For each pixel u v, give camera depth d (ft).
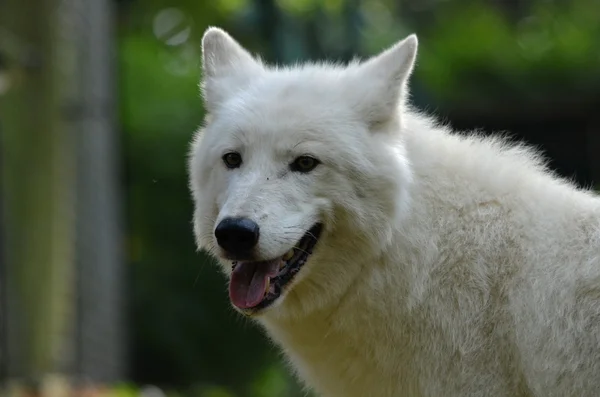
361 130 24.00
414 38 24.26
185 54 89.10
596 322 22.50
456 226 23.81
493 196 24.02
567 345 22.63
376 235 23.70
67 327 47.60
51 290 45.85
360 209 23.70
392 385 24.21
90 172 54.65
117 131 64.23
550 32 92.79
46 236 45.57
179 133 79.36
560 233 23.36
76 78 53.21
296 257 23.89
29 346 45.37
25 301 45.27
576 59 84.23
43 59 44.86
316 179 23.73
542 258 23.21
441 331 23.52
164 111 79.97
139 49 84.64
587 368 22.50
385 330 23.85
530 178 24.36
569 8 97.81
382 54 24.86
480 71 83.66
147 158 78.89
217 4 81.56
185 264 77.41
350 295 24.12
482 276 23.40
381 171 23.70
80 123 53.88
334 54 72.74
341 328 24.29
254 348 77.10
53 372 46.01
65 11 48.98
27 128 44.93
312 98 24.21
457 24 91.30
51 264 45.80
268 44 71.67
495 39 87.92
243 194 23.36
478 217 23.85
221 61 26.07
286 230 23.21
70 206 47.96
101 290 56.29
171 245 78.54
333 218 23.85
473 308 23.36
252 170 23.80
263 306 23.49
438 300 23.53
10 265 45.27
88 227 55.52
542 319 22.84
